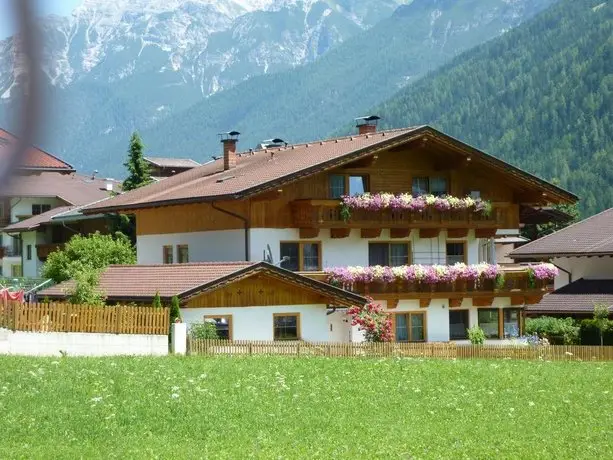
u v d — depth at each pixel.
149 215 50.25
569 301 59.22
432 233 48.03
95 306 34.16
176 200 45.56
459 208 47.88
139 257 50.94
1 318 32.41
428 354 39.00
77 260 55.06
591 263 62.75
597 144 180.75
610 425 22.48
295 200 44.41
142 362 30.30
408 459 17.05
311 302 41.00
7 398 22.75
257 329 39.50
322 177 45.41
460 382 29.62
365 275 44.09
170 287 38.75
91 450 17.50
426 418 22.86
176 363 30.62
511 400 26.38
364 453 17.84
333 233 45.22
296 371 30.02
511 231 50.69
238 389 25.61
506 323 49.50
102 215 67.81
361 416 22.84
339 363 32.84
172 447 18.14
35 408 21.73
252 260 43.34
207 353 35.28
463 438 20.14
